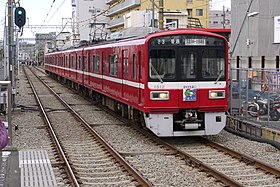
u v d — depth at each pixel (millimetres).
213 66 11992
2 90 15430
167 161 9930
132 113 13938
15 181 6848
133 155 10578
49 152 10938
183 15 45688
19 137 12914
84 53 24094
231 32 27453
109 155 10578
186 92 11750
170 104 11719
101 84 19000
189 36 11812
